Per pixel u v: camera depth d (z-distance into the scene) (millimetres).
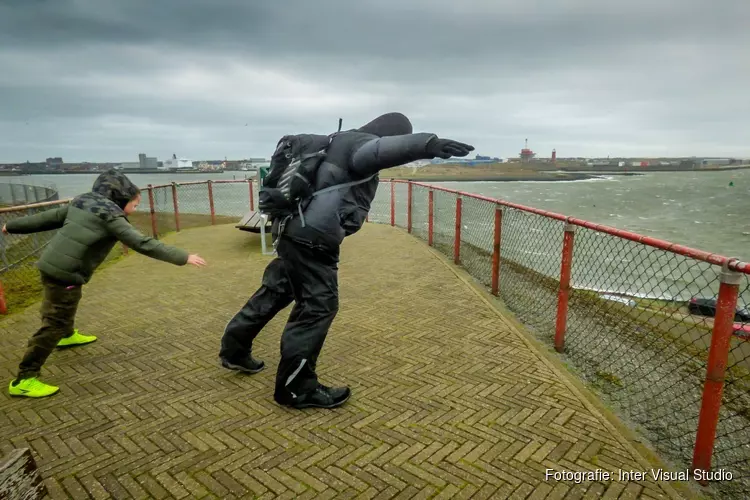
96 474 2473
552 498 2322
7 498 1396
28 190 20281
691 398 3416
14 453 1457
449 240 8727
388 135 3172
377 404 3203
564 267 4043
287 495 2322
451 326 4715
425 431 2877
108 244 3352
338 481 2428
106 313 5094
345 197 2936
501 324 4777
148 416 3043
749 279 2330
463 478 2457
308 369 3104
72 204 3303
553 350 4250
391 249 8844
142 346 4188
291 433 2852
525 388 3434
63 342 4105
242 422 2973
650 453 2717
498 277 5863
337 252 3055
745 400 3273
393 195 11852
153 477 2453
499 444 2746
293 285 3088
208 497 2305
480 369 3744
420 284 6336
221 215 13359
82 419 3002
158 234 10375
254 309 3445
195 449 2691
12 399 3240
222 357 3568
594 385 3600
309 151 2955
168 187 11977
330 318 3119
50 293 3219
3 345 4238
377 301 5559
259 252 8523
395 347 4184
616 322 4457
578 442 2773
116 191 3432
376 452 2668
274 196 2912
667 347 4199
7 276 6703
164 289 6074
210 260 7848
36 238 7984
